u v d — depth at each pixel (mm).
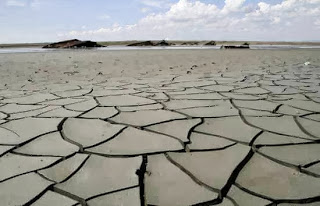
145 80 5121
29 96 3764
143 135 2227
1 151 1970
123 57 11070
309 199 1402
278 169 1692
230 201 1395
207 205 1366
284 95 3643
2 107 3154
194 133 2258
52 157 1868
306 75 5648
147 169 1706
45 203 1391
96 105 3145
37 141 2143
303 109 2936
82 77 5785
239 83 4621
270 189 1490
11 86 4730
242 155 1868
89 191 1482
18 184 1555
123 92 3910
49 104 3246
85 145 2051
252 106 3053
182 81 4906
